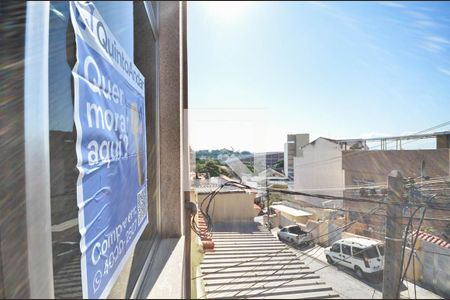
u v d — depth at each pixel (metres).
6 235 0.81
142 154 2.04
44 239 0.83
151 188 2.29
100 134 1.26
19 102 0.93
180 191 2.33
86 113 1.12
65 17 1.06
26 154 0.82
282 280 1.74
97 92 1.23
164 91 2.37
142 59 2.15
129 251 1.67
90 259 1.13
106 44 1.38
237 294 1.71
